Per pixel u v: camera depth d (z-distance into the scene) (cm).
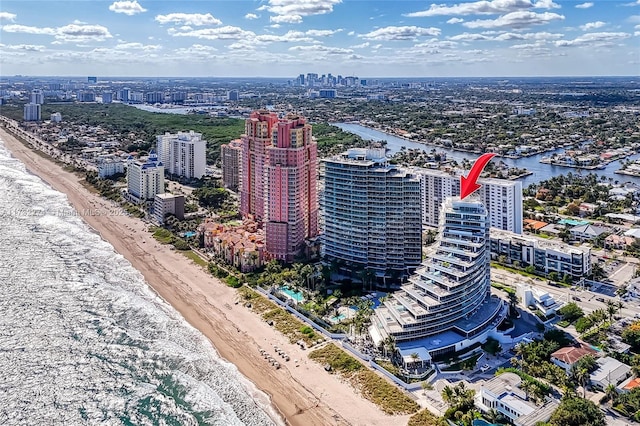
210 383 18925
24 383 17638
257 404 18025
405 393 18600
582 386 18562
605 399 17912
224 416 16888
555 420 15750
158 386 18250
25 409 16362
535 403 16975
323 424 17125
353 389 18975
